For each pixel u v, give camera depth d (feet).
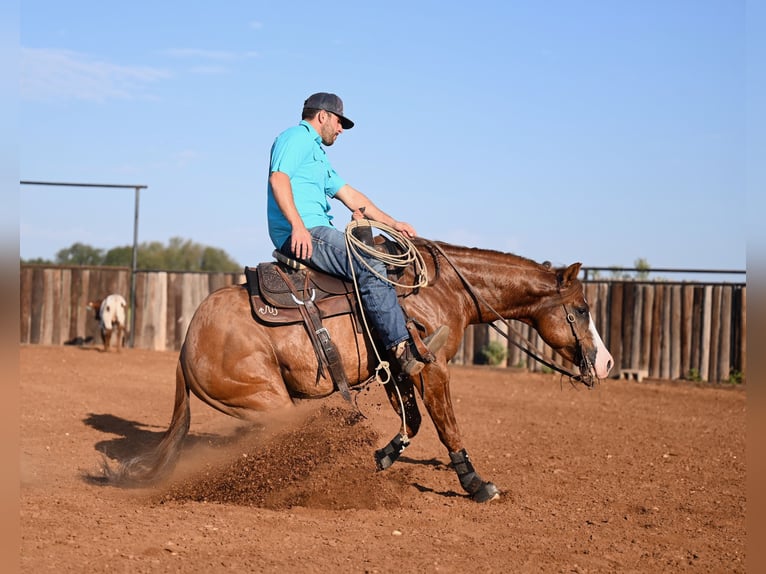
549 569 15.64
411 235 22.59
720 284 55.16
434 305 21.03
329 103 20.77
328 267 19.83
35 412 35.04
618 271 58.95
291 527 17.44
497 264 22.21
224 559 15.07
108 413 35.91
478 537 17.62
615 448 30.81
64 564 14.24
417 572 14.97
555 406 43.42
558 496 22.44
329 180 21.91
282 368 19.67
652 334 56.70
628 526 19.24
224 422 33.83
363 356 19.85
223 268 194.59
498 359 61.21
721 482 24.80
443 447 29.58
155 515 17.81
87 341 71.00
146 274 69.56
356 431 21.11
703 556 16.94
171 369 55.67
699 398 48.21
